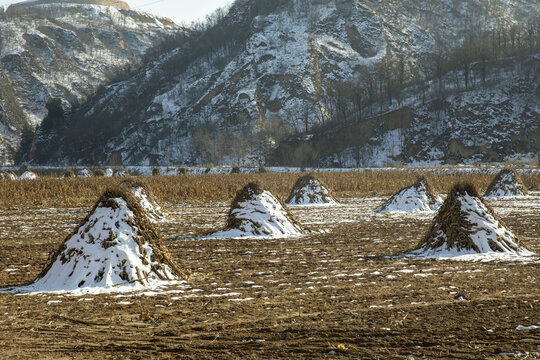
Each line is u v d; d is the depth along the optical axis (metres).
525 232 16.89
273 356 5.77
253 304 8.12
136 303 8.27
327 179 46.19
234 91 156.88
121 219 10.12
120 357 5.78
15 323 7.20
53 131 190.75
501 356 5.71
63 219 22.97
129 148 156.12
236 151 129.00
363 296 8.56
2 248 14.57
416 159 111.50
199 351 5.98
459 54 145.62
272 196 17.83
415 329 6.74
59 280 9.65
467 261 11.79
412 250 13.48
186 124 153.62
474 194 13.48
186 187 37.81
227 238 16.22
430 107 120.62
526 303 7.93
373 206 29.17
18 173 121.81
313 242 15.30
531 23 190.62
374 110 131.12
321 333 6.62
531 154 106.56
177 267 10.36
